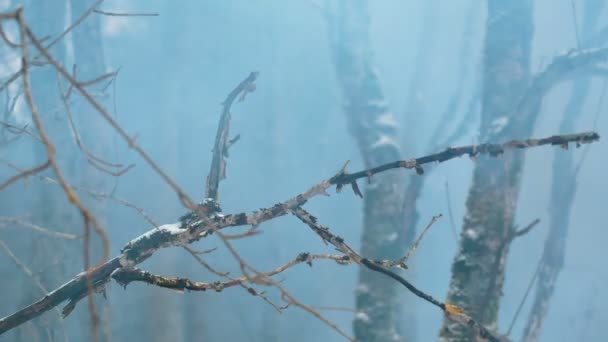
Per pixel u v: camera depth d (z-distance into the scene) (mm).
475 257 6082
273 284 1971
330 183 2604
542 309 7211
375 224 8047
